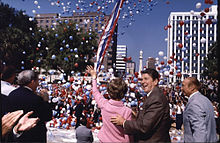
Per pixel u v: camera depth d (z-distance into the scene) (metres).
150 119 1.68
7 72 1.97
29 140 1.81
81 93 7.79
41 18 58.94
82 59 27.30
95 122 7.03
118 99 1.88
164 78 5.20
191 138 1.96
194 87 2.16
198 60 39.00
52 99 6.61
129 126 1.68
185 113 2.07
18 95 1.94
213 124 1.93
